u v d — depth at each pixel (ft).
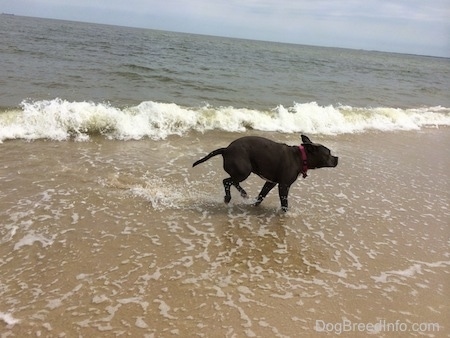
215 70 85.15
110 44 122.72
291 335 12.56
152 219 19.58
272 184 21.84
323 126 42.45
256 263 16.65
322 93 68.13
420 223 21.84
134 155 28.25
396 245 19.20
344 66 156.97
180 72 74.02
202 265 16.10
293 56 188.96
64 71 58.95
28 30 149.28
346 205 23.39
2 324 11.91
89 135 31.40
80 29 225.76
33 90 43.47
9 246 16.10
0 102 36.27
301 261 17.11
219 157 29.68
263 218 20.93
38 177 22.81
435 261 18.04
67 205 19.97
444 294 15.61
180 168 26.63
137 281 14.65
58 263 15.30
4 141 28.19
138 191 22.48
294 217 21.33
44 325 12.03
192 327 12.52
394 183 27.78
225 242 18.12
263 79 78.84
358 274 16.46
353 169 29.96
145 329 12.25
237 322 12.92
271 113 42.29
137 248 16.87
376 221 21.63
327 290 15.16
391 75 134.82
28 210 19.04
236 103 49.88
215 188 24.04
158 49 126.62
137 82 57.88
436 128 48.65
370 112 49.60
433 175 30.45
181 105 45.01
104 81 55.21
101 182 23.06
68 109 32.22
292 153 21.08
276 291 14.83
